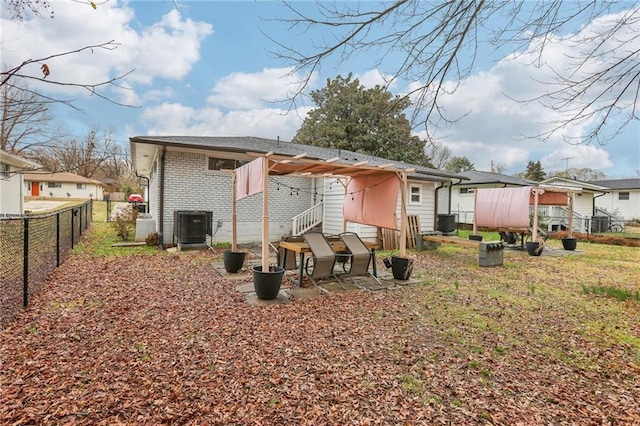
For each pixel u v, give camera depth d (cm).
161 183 1006
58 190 3588
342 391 276
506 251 1177
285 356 334
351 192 820
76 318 421
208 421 234
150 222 1094
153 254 891
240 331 395
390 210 687
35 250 573
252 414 244
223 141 1136
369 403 261
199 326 408
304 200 1288
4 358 312
